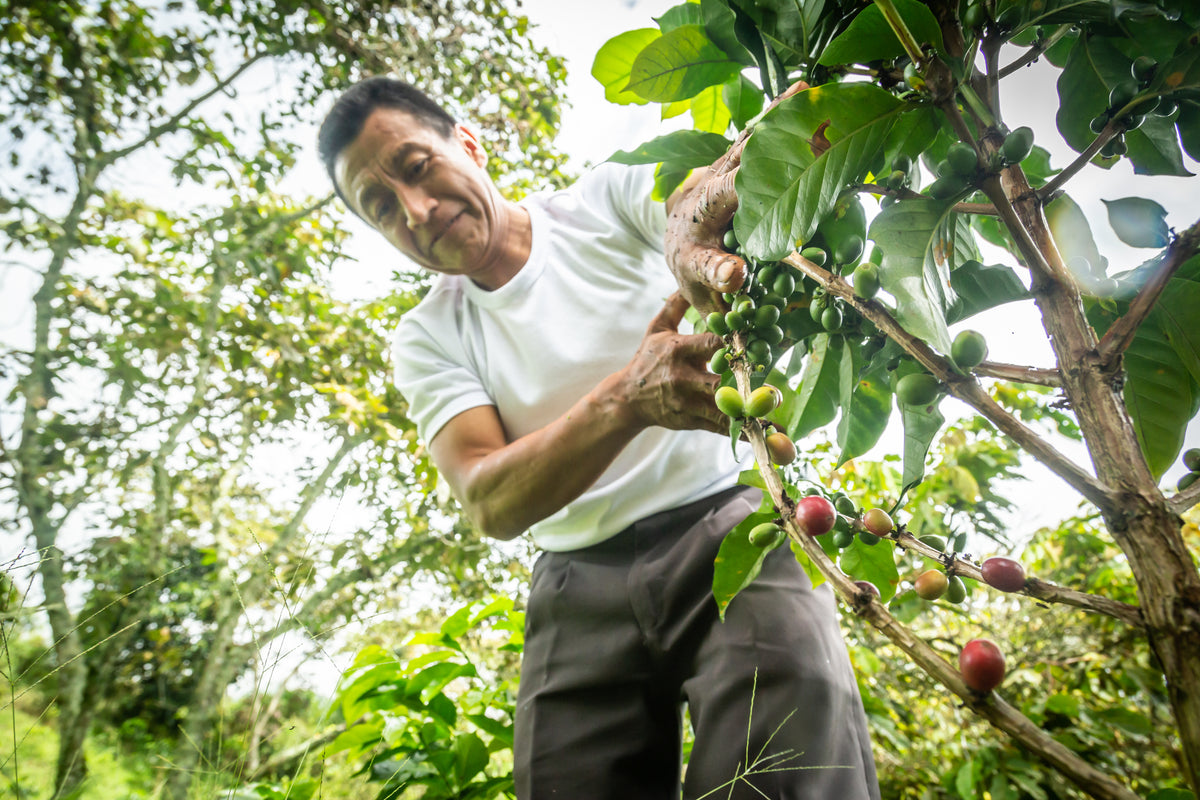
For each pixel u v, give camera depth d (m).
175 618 6.88
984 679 0.44
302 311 7.47
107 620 5.95
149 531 6.47
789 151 0.69
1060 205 0.77
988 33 0.70
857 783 1.10
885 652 3.51
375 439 6.59
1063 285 0.59
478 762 1.91
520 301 1.62
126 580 6.29
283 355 7.06
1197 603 0.46
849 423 0.96
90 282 7.02
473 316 1.76
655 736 1.34
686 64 1.02
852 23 0.70
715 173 0.92
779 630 1.19
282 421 7.52
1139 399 0.78
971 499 3.05
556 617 1.46
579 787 1.31
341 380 7.29
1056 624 3.34
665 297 1.59
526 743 1.41
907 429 0.78
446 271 1.70
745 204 0.70
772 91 0.91
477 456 1.55
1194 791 0.43
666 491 1.42
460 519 6.56
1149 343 0.77
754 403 0.73
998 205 0.61
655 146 1.02
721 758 1.14
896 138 0.70
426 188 1.60
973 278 0.76
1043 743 0.42
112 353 6.97
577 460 1.24
